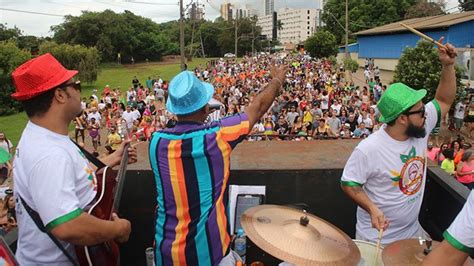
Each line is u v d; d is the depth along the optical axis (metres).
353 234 3.56
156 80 33.53
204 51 110.25
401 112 2.77
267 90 2.44
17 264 1.80
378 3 67.62
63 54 44.53
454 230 1.48
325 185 3.49
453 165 8.91
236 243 3.18
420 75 16.67
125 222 2.04
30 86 1.82
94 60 46.00
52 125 1.88
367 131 13.71
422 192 3.08
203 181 2.07
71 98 1.92
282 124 14.16
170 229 2.09
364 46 46.72
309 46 56.03
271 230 2.31
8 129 22.42
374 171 2.92
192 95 2.10
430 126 3.14
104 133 18.20
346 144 4.21
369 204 2.84
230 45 109.69
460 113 16.06
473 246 1.46
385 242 3.05
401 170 2.92
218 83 31.41
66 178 1.78
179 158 2.06
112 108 20.89
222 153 2.12
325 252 2.20
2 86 28.42
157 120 16.14
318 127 14.28
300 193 3.49
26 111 1.88
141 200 3.45
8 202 6.24
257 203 3.31
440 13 64.81
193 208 2.07
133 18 91.12
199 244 2.05
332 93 20.62
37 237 1.91
